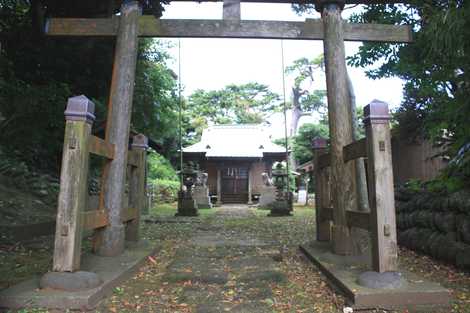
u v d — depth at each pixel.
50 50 10.32
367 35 5.15
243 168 24.39
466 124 4.66
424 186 5.54
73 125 3.21
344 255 4.32
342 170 4.55
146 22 5.09
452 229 4.25
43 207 7.40
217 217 12.02
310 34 5.21
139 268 4.27
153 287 3.61
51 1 9.37
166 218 11.00
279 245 6.00
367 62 6.99
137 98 13.34
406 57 6.26
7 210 6.38
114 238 4.43
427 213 4.91
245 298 3.29
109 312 2.88
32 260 4.44
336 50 4.97
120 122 4.66
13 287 3.05
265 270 4.22
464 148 4.39
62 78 11.02
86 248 5.39
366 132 3.40
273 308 3.04
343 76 4.90
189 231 7.96
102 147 4.05
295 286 3.65
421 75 6.04
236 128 26.59
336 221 4.50
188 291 3.48
